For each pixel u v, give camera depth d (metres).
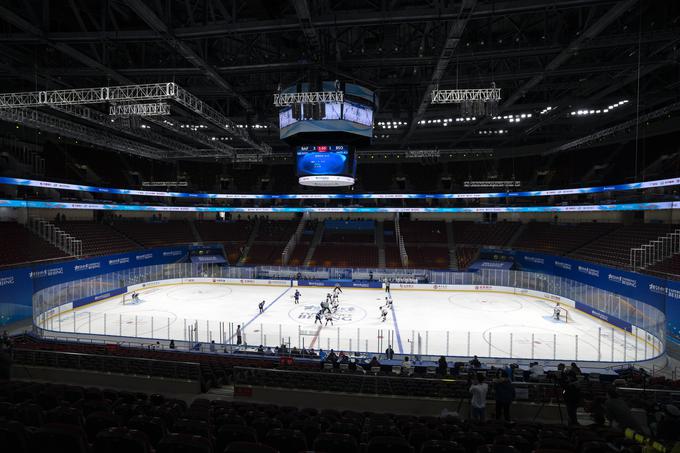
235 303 36.09
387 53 21.09
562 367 13.90
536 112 33.62
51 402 7.97
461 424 8.22
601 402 9.57
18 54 22.50
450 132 44.72
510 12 16.55
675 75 27.27
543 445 6.17
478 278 43.22
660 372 18.86
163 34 17.67
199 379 11.75
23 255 32.66
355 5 20.42
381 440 5.59
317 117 21.81
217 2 18.17
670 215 38.03
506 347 23.09
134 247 46.69
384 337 24.97
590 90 27.77
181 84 27.58
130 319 29.66
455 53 20.12
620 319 26.62
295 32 22.84
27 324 28.36
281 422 7.21
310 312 32.41
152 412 7.33
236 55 23.55
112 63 23.41
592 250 38.41
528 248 46.66
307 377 12.41
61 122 31.97
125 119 21.83
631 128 42.03
